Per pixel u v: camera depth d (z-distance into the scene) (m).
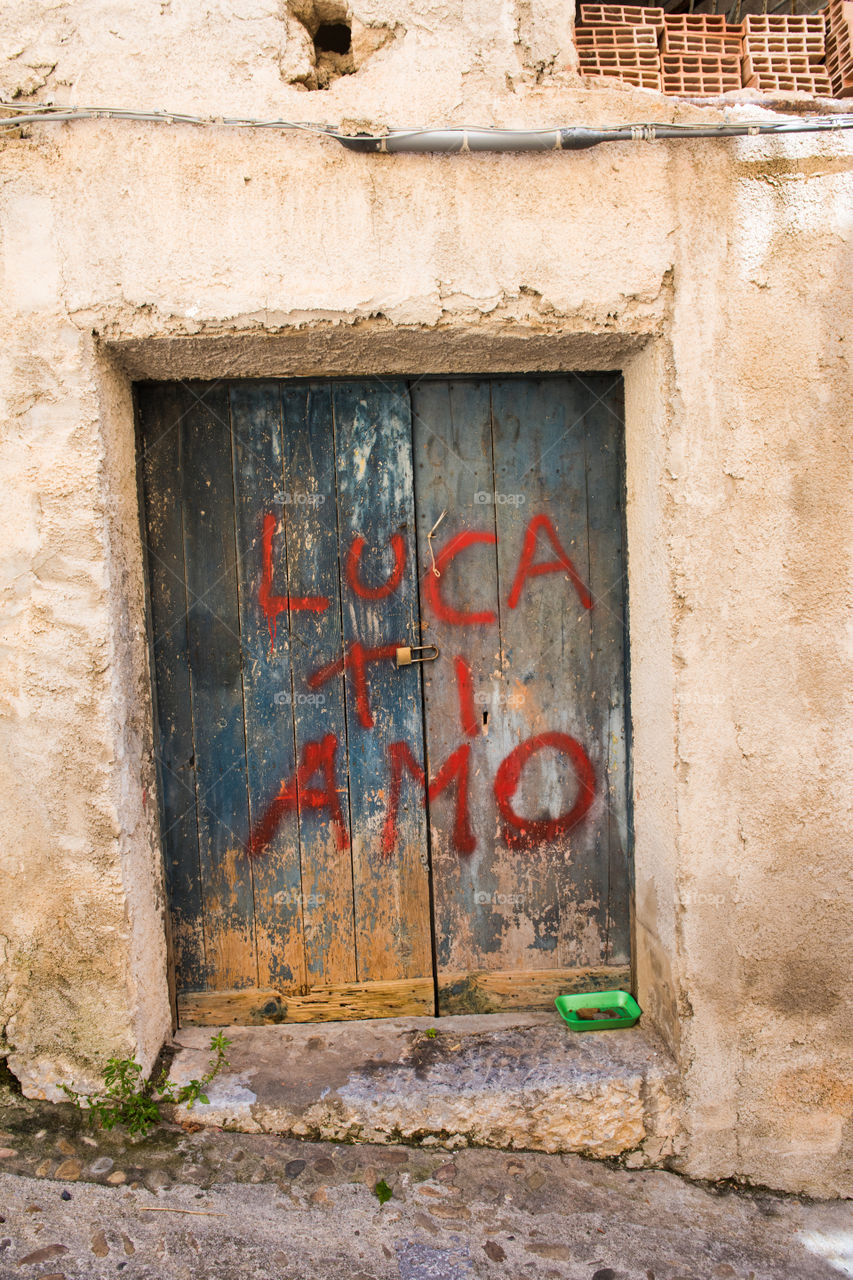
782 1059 2.22
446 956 2.51
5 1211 1.90
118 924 2.10
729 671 2.16
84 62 1.96
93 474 2.03
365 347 2.16
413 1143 2.18
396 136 1.96
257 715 2.42
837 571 2.16
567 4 2.05
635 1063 2.24
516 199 2.05
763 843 2.19
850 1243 2.05
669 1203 2.12
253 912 2.45
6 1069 2.15
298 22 2.03
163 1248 1.86
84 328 2.01
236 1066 2.28
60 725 2.06
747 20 2.20
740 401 2.12
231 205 2.00
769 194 2.08
